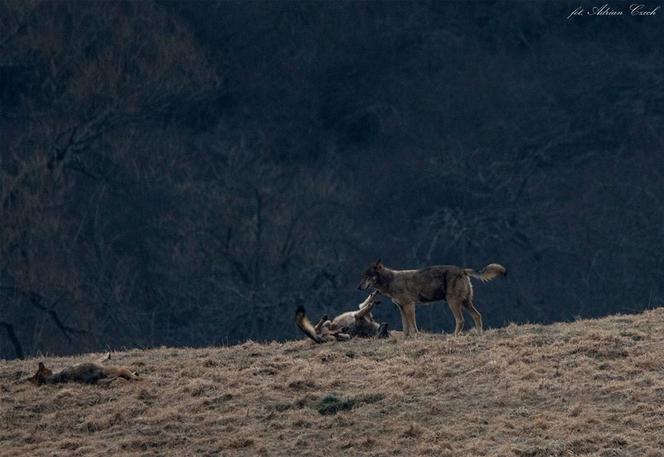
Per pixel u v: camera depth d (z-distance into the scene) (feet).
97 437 60.39
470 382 63.98
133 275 181.27
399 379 64.34
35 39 202.69
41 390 66.13
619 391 61.31
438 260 199.52
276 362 69.21
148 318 176.14
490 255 198.29
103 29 213.25
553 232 200.13
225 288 171.12
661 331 70.79
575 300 188.03
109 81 197.06
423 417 60.34
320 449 57.77
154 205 189.67
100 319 175.52
